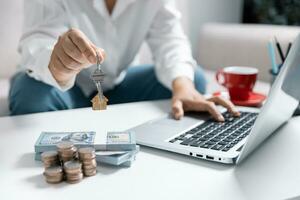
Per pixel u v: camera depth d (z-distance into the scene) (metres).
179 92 0.90
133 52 1.31
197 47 2.07
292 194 0.47
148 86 1.27
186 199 0.46
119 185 0.49
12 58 1.69
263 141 0.65
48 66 0.73
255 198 0.46
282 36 1.53
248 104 0.90
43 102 0.90
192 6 2.13
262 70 1.63
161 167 0.55
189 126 0.72
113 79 1.27
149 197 0.46
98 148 0.57
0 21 1.64
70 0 1.08
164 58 1.15
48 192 0.47
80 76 1.12
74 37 0.65
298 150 0.61
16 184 0.50
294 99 0.67
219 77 1.05
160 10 1.23
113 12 1.14
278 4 2.11
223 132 0.68
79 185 0.49
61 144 0.55
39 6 0.97
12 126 0.75
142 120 0.79
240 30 1.77
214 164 0.56
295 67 0.56
